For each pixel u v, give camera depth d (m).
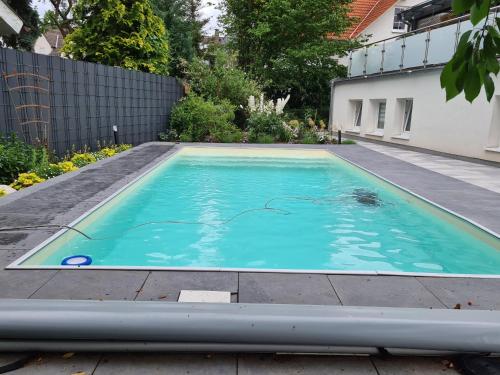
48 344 2.03
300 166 9.62
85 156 8.34
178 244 4.33
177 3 21.08
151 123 13.07
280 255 4.08
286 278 2.87
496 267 3.83
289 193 6.79
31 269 2.93
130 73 11.50
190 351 2.08
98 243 4.29
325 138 13.55
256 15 18.94
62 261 3.74
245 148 11.34
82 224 4.32
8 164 6.26
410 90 11.83
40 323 1.97
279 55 19.42
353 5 21.73
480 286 2.84
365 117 14.62
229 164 9.72
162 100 13.92
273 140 13.13
